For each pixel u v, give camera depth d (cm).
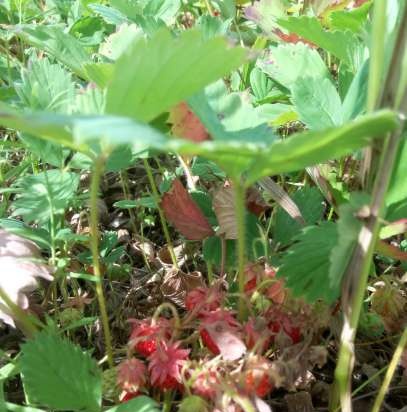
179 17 67
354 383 36
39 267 31
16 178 48
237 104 28
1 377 30
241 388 26
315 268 27
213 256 35
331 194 36
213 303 28
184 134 31
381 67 24
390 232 28
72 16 67
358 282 25
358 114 32
